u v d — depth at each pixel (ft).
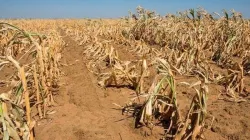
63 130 9.62
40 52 10.47
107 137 9.20
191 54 16.56
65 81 15.23
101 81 14.20
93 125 9.94
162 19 29.89
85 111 11.25
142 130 9.41
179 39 22.66
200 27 23.40
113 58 18.28
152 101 9.38
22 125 7.80
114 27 35.99
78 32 42.29
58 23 80.28
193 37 22.56
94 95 12.77
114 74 13.70
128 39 28.81
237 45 22.06
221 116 10.35
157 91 9.20
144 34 30.22
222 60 19.13
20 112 7.69
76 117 10.68
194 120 8.42
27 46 24.12
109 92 13.44
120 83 14.57
